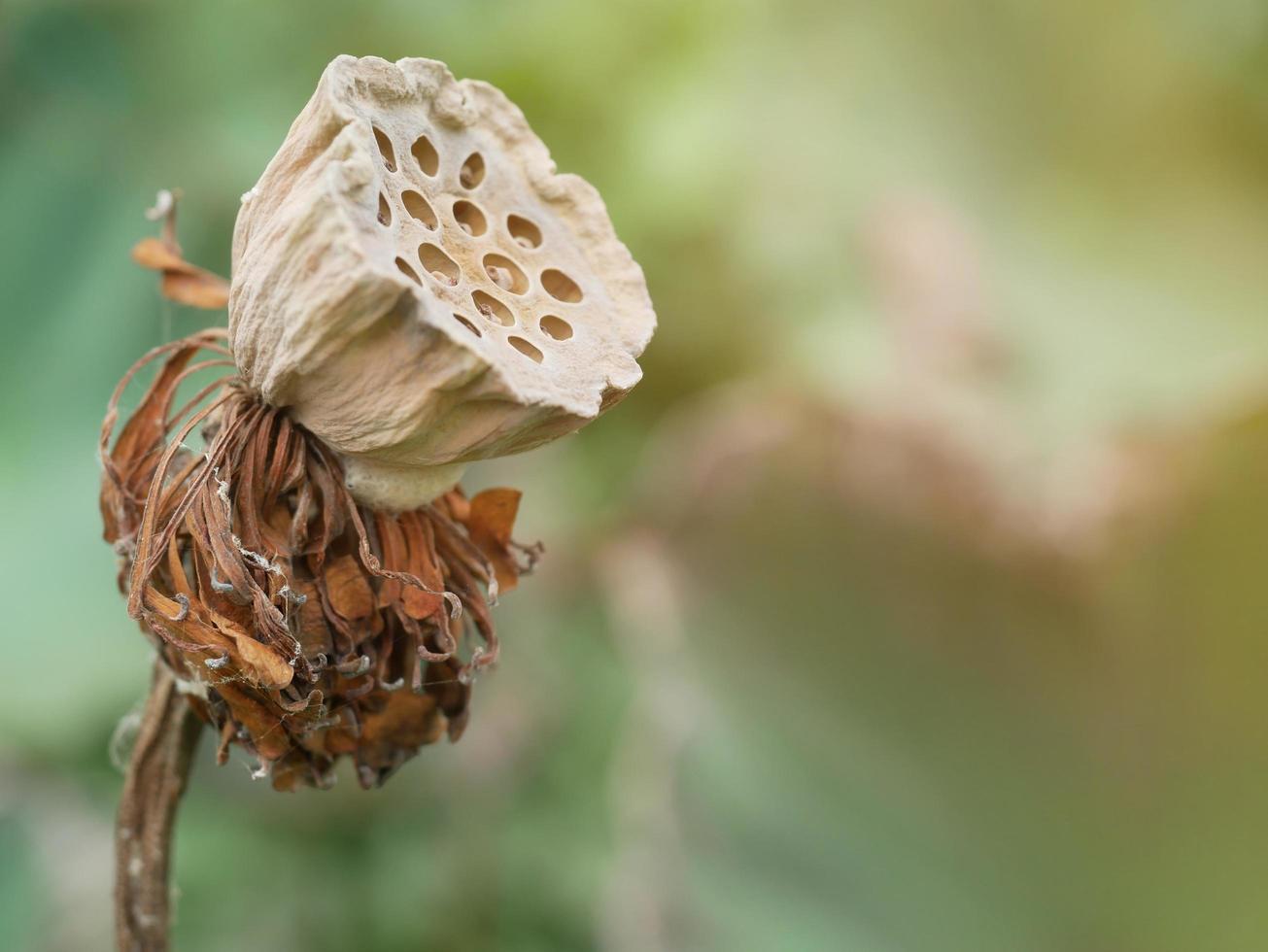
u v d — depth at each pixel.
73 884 1.17
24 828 1.17
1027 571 1.00
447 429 0.78
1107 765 1.01
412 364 0.77
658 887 1.06
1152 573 0.99
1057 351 1.13
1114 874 1.02
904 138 1.28
